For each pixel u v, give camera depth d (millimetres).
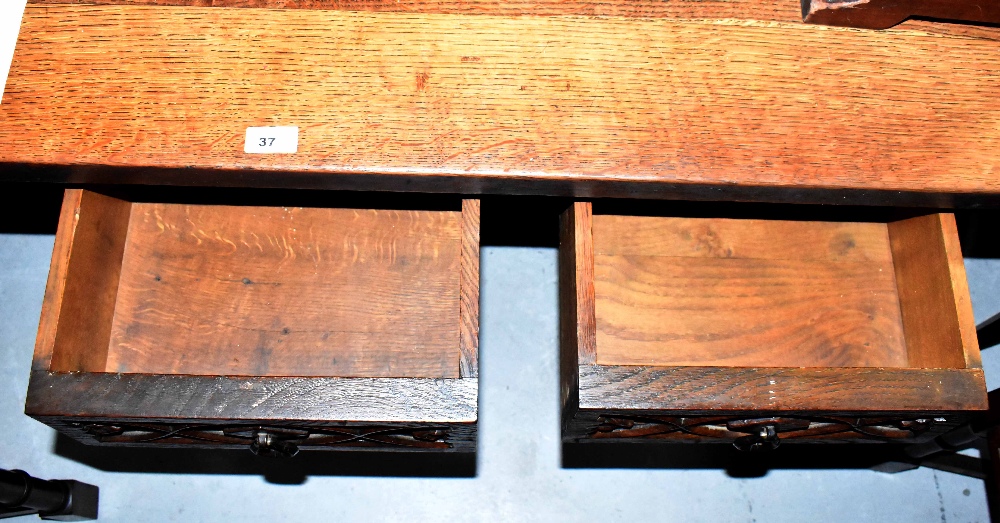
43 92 960
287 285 1084
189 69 974
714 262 1141
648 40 1010
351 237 1112
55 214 1525
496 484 1398
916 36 1041
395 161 945
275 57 981
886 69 1022
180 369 1039
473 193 999
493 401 1433
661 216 1161
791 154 977
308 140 949
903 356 1117
